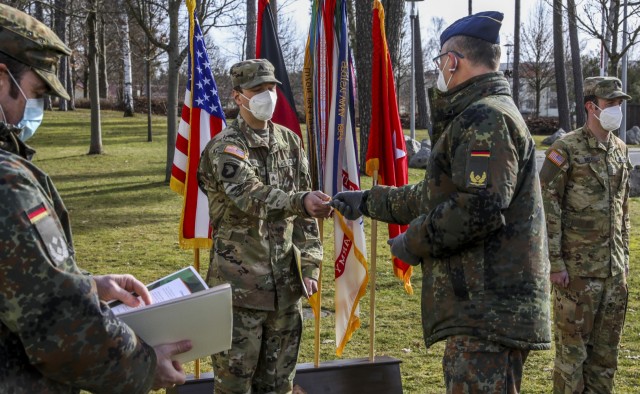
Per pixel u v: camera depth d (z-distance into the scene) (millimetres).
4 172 1733
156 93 50656
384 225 10797
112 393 1887
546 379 4918
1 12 1914
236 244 3680
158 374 2092
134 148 22531
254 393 3861
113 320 1864
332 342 5770
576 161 4211
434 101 3002
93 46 20219
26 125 1978
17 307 1698
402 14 14859
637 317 6348
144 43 24109
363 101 15062
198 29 4504
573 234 4230
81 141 24203
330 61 4504
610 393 4332
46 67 1980
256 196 3496
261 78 3648
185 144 4504
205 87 4473
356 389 4199
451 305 2867
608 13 11062
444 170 2871
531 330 2793
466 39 2943
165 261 8484
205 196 4352
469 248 2840
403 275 4707
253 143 3721
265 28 4641
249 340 3662
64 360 1758
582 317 4219
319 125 4488
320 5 4500
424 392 4668
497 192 2672
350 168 4539
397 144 4586
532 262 2828
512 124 2779
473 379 2824
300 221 3912
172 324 2152
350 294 4539
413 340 5801
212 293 2170
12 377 1770
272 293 3684
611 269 4207
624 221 4371
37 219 1742
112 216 11547
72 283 1773
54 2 20438
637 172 14203
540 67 41531
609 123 4184
